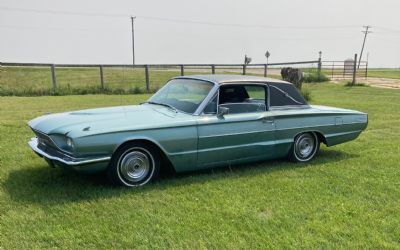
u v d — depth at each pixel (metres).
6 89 16.97
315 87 23.66
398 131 9.52
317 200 4.87
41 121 5.35
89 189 5.00
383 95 18.64
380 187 5.39
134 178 5.16
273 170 6.12
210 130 5.53
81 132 4.68
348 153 7.33
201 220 4.20
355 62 25.30
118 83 20.77
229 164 5.89
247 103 5.97
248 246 3.70
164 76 24.69
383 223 4.25
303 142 6.61
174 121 5.28
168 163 5.34
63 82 20.45
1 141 7.38
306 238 3.87
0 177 5.37
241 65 21.86
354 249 3.70
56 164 5.01
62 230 3.88
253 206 4.62
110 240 3.73
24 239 3.71
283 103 6.37
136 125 5.02
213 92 5.68
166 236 3.84
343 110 7.03
